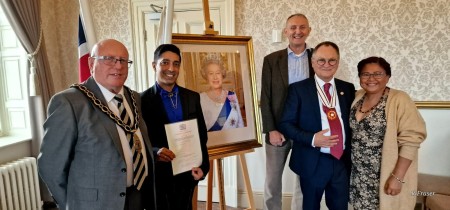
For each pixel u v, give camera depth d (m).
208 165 1.68
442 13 2.43
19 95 2.98
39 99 2.78
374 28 2.57
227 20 2.81
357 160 1.66
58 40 3.23
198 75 1.84
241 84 1.99
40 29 2.79
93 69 1.27
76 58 3.21
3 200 2.46
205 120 1.85
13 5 2.57
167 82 1.54
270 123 2.09
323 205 2.81
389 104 1.57
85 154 1.19
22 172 2.66
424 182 2.24
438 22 2.45
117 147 1.22
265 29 2.77
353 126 1.67
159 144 1.54
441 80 2.49
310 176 1.71
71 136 1.16
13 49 2.93
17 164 2.60
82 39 1.88
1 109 3.00
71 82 3.26
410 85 2.56
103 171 1.19
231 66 1.96
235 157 2.95
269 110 2.11
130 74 3.14
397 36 2.54
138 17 3.04
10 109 3.01
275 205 2.37
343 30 2.63
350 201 1.76
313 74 2.07
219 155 1.87
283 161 2.32
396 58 2.56
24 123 3.00
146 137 1.43
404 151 1.54
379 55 2.59
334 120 1.67
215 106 1.89
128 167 1.32
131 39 3.07
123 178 1.23
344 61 2.65
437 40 2.46
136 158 1.33
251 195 2.20
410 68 2.54
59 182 1.21
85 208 1.19
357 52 2.62
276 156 2.29
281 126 1.80
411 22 2.50
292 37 2.05
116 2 3.07
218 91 1.90
